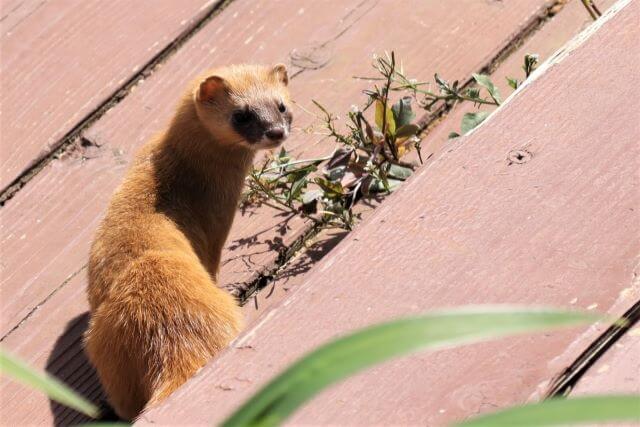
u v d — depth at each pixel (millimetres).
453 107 10109
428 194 6035
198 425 4863
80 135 10242
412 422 4570
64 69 10852
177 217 8727
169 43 11055
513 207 5832
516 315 1971
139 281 7379
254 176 9250
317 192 9203
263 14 11289
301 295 5504
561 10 10938
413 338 1970
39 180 9852
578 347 4758
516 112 6535
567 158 6098
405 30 10945
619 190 5793
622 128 6238
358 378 4777
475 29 10836
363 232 5855
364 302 5426
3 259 9164
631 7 7234
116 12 11391
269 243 9195
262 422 2059
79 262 9086
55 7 11477
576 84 6652
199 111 9188
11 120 10383
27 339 8477
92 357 7484
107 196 9680
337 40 10945
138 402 7418
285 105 9812
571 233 5578
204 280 7590
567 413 2004
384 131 9188
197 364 7031
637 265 5270
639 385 4520
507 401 4598
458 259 5574
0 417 7707
